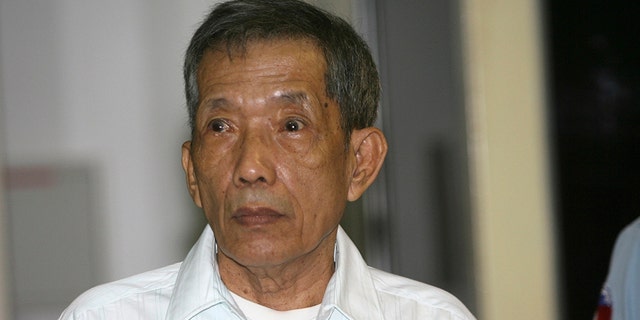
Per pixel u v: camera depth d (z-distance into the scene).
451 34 5.14
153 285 2.49
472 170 5.16
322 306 2.42
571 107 5.18
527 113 5.14
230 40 2.26
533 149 5.16
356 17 5.04
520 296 5.20
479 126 5.12
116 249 5.05
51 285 5.00
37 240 4.97
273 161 2.22
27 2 4.91
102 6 4.98
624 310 3.38
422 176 5.21
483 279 5.18
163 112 5.05
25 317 4.96
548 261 5.20
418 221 5.23
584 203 5.21
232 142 2.25
